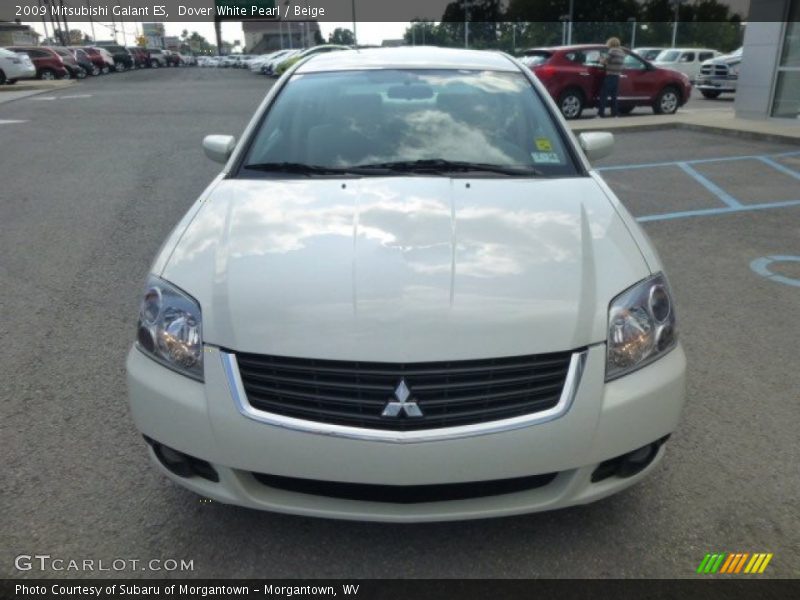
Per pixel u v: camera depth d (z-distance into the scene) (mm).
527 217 2678
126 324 4355
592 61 15164
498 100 3576
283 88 3707
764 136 11484
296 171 3170
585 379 2166
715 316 4477
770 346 4039
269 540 2502
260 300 2258
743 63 13422
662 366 2338
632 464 2322
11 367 3789
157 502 2695
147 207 7102
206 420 2180
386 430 2092
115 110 16734
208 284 2355
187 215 2885
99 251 5738
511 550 2441
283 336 2156
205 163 9359
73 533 2529
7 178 8523
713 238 6164
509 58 4102
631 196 7742
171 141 11383
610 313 2270
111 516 2619
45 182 8273
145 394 2305
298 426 2111
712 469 2885
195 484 2311
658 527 2549
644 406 2242
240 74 42625
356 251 2428
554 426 2125
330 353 2111
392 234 2525
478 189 2906
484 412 2113
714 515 2611
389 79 3717
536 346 2141
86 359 3891
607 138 3719
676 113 16484
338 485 2219
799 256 5656
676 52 26000
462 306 2195
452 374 2102
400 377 2092
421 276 2301
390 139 3330
